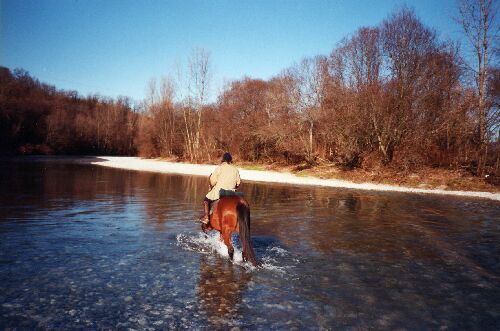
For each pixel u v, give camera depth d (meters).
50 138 76.50
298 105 38.25
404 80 30.91
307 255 8.12
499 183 24.45
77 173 30.80
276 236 9.94
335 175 31.52
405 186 26.14
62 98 95.06
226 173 8.26
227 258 7.68
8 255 7.33
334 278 6.66
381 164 30.67
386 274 6.96
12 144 69.25
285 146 38.53
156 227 10.53
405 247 9.06
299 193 21.22
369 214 14.05
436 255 8.38
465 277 6.89
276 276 6.66
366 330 4.74
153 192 19.30
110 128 91.94
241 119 48.00
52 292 5.59
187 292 5.79
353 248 8.85
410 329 4.80
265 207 15.40
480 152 26.88
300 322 4.90
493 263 7.85
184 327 4.65
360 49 33.06
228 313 5.09
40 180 23.56
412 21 31.58
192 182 26.14
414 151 29.47
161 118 64.69
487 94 27.42
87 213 12.42
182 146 60.06
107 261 7.20
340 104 32.88
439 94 30.77
